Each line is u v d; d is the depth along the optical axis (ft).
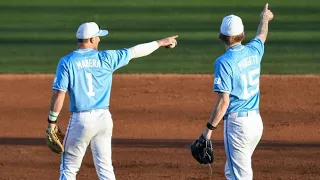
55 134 92.84
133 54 95.45
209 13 309.22
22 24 287.48
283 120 152.87
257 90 90.43
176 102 168.76
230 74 87.51
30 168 121.49
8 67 210.79
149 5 329.52
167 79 193.06
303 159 125.49
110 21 292.40
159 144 135.95
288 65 210.79
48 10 318.24
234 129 88.89
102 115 92.58
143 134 143.02
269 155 127.85
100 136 93.71
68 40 255.91
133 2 337.31
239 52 89.15
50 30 275.39
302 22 289.53
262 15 99.66
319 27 278.46
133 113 159.43
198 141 90.38
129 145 135.23
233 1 337.93
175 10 316.81
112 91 179.73
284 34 263.70
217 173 117.70
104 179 93.91
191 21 291.38
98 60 92.48
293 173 117.50
